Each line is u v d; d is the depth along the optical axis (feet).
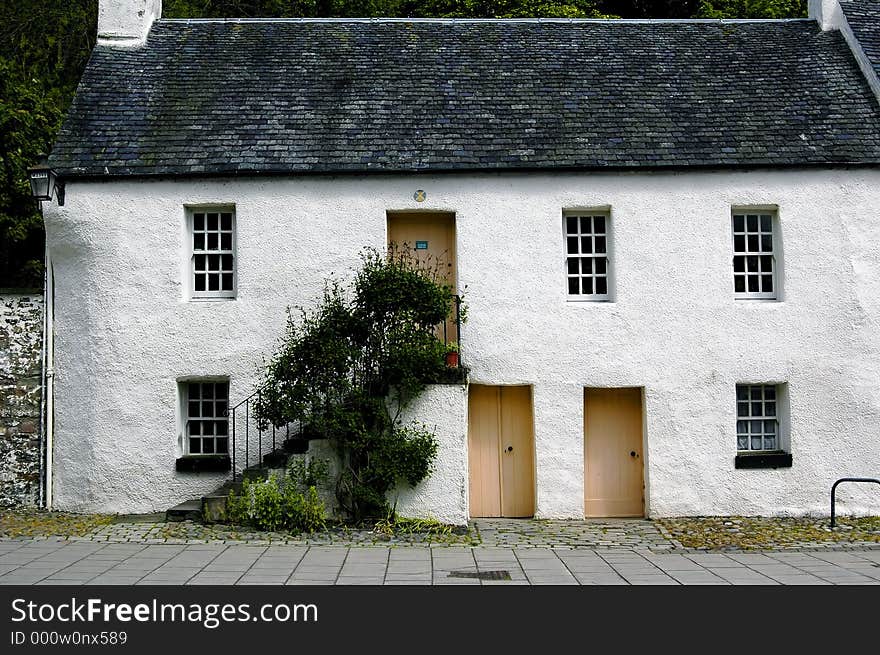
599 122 47.39
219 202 44.47
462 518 40.83
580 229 46.32
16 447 44.42
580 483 44.39
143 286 44.06
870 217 45.80
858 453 45.11
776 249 46.19
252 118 46.88
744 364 45.14
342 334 40.27
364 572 31.12
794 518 44.50
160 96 48.16
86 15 82.99
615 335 44.86
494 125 46.96
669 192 45.50
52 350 44.57
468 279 44.70
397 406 40.93
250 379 43.91
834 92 49.55
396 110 47.75
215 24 54.49
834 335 45.42
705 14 84.28
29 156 62.80
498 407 45.73
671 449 44.68
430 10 81.92
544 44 53.83
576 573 31.48
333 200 44.75
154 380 43.83
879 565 33.42
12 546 35.37
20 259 67.97
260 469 40.14
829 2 54.90
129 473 43.55
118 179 44.01
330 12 82.74
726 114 48.19
